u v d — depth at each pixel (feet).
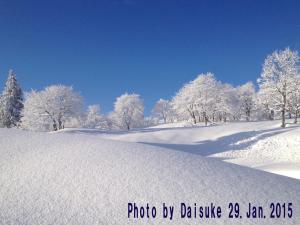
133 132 168.25
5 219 22.77
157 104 356.59
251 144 113.70
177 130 156.46
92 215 24.14
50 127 196.54
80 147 39.55
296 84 131.64
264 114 271.90
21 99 180.24
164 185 29.73
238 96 281.13
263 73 135.95
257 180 33.78
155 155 38.58
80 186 28.53
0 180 29.27
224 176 33.50
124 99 268.00
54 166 32.63
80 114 202.18
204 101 211.41
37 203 25.43
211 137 133.90
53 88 193.77
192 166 35.68
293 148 101.86
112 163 34.12
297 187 33.86
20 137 43.47
